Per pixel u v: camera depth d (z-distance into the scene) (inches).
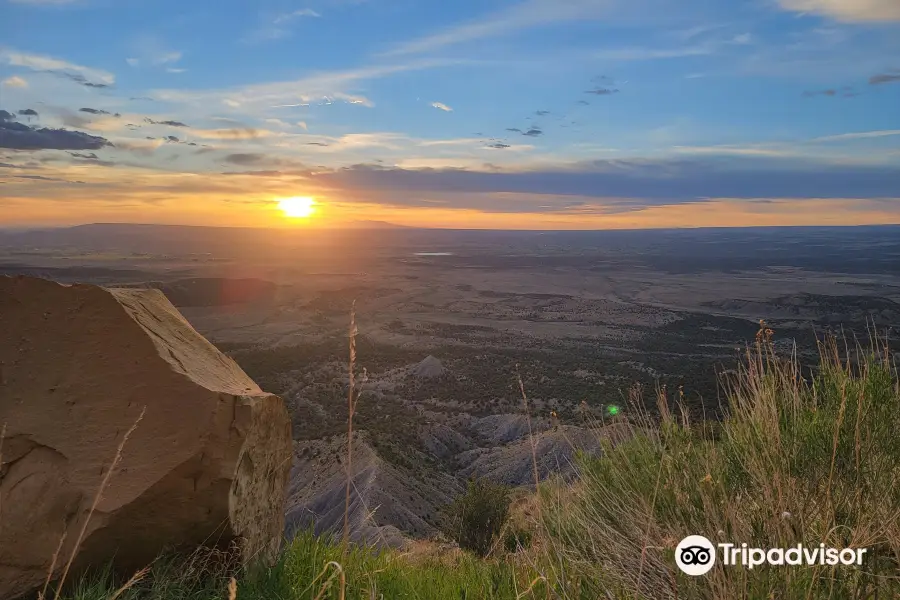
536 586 116.8
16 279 134.8
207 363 148.6
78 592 109.4
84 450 121.8
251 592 121.1
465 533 401.7
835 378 142.1
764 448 121.7
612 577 112.6
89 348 129.8
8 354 128.8
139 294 153.6
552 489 149.2
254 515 137.6
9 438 121.0
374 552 148.9
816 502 113.3
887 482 118.6
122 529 118.9
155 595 112.6
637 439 149.0
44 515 116.9
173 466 120.3
